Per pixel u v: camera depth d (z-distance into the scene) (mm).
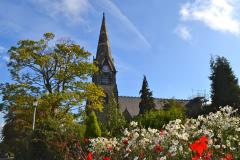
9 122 34938
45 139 17062
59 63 34781
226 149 9359
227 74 43906
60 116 32531
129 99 89875
